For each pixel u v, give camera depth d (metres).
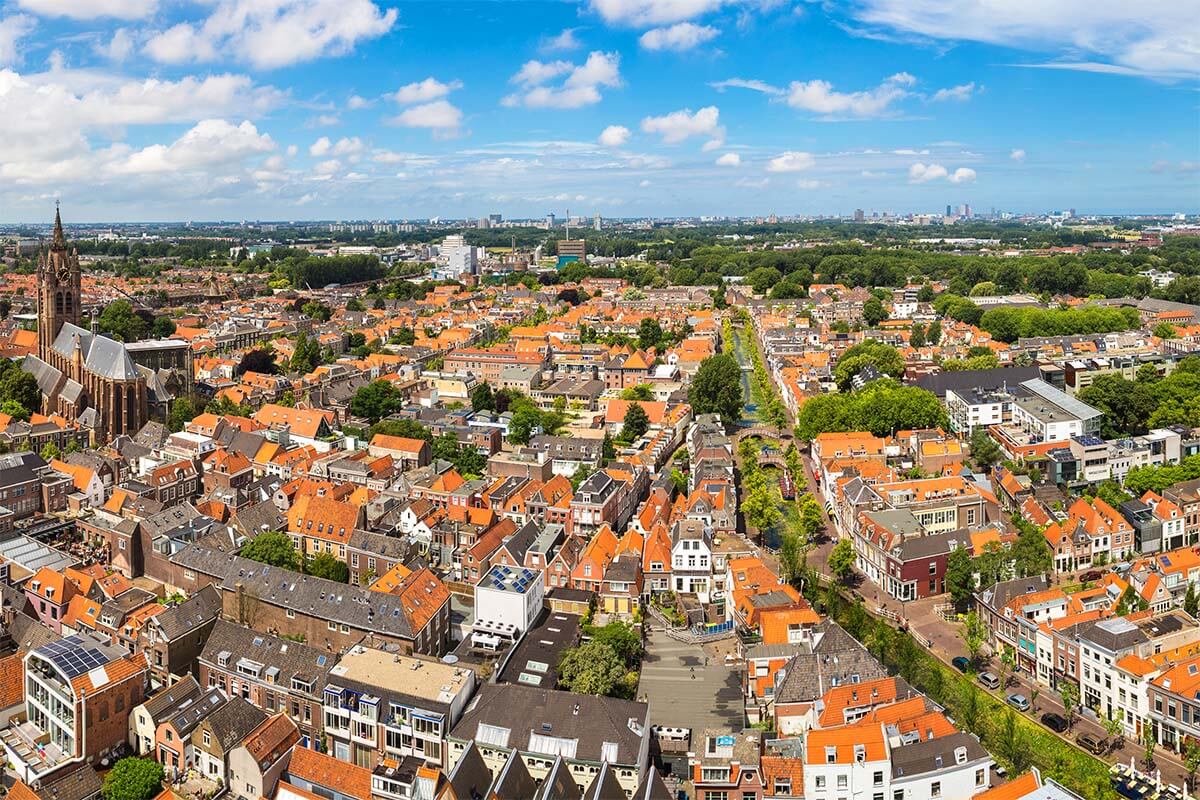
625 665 181.88
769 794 148.00
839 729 150.00
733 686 182.50
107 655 166.88
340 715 165.12
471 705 162.38
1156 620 192.50
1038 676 197.50
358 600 194.00
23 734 166.25
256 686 176.50
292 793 148.50
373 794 145.88
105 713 161.75
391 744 161.62
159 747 161.50
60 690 160.50
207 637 192.50
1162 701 170.75
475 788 144.75
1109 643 181.25
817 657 171.12
